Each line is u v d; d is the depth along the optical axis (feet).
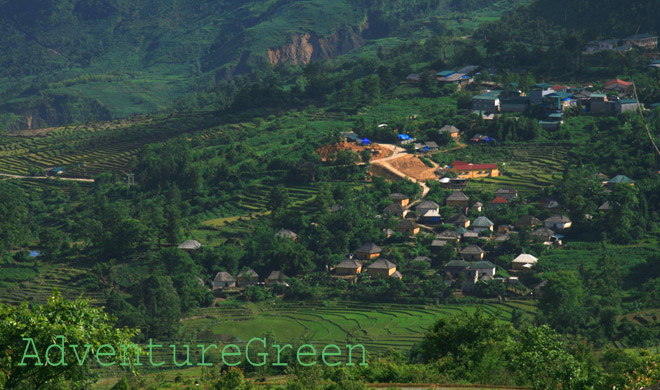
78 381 199.52
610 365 312.29
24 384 198.29
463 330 326.65
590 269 619.67
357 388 264.93
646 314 554.05
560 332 525.75
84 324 191.72
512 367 275.59
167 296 621.31
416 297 638.53
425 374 284.41
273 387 277.44
